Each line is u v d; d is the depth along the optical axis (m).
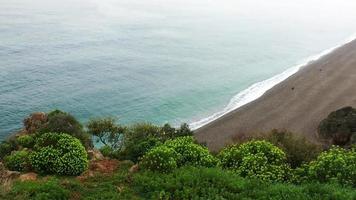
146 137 37.97
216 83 84.38
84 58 95.44
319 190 23.45
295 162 31.39
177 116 69.50
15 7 142.50
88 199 22.19
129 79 84.81
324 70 86.38
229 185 23.66
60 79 81.81
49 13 138.25
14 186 23.14
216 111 70.81
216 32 127.06
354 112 57.94
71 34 115.06
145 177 24.31
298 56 104.19
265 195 22.84
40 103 70.88
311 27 137.50
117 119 66.62
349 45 108.00
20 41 103.69
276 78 86.81
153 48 107.75
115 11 149.00
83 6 153.75
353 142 50.97
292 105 68.50
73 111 69.62
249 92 78.88
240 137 47.38
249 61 100.00
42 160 27.28
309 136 57.97
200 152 28.31
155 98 76.19
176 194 22.64
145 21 136.25
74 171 26.89
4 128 61.91
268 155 28.80
